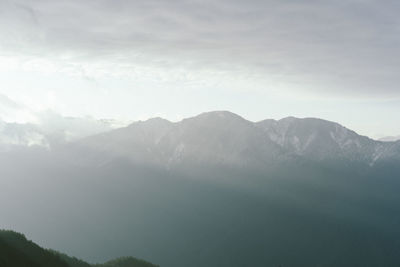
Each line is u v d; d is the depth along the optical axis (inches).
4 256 2423.7
